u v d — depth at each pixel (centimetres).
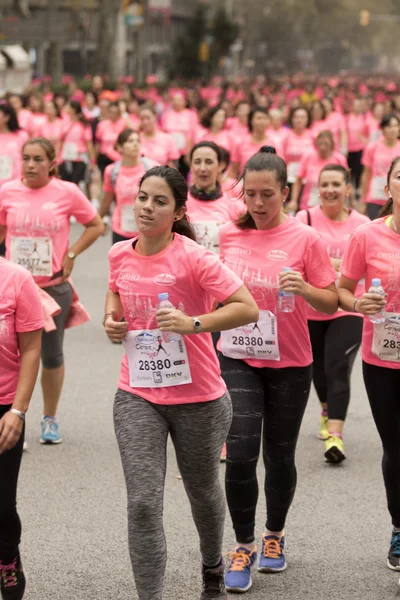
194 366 697
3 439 682
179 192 689
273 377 816
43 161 1108
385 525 930
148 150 2248
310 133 2439
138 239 707
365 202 2088
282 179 796
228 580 790
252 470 792
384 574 826
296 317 805
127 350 706
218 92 6781
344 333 1117
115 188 1630
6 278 690
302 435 1208
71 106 3038
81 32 9862
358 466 1093
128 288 699
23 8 8625
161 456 691
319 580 813
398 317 800
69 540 891
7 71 5791
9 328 691
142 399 703
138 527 667
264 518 945
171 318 672
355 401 1365
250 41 18712
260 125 2158
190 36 10550
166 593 785
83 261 2436
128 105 3809
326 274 811
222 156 1195
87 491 1012
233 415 796
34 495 1001
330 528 921
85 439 1181
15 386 706
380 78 11925
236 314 686
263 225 816
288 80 10350
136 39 10306
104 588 797
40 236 1116
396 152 2031
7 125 1873
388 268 797
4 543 713
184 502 985
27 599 775
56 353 1141
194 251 693
